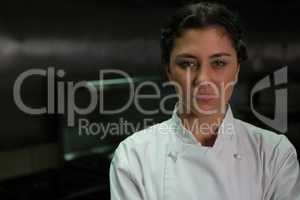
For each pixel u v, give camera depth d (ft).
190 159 2.50
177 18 2.30
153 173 2.50
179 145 2.56
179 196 2.43
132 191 2.46
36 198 6.90
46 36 7.00
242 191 2.45
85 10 7.44
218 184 2.44
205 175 2.47
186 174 2.49
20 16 6.60
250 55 10.02
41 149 7.06
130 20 8.13
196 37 2.19
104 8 7.70
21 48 6.72
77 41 7.43
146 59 8.58
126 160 2.54
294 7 10.56
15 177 6.86
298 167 2.52
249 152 2.59
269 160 2.54
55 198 7.02
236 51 2.35
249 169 2.52
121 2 7.95
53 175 7.16
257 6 9.96
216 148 2.49
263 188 2.52
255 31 10.05
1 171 6.68
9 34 6.52
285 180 2.45
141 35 8.37
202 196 2.44
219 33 2.19
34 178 7.14
